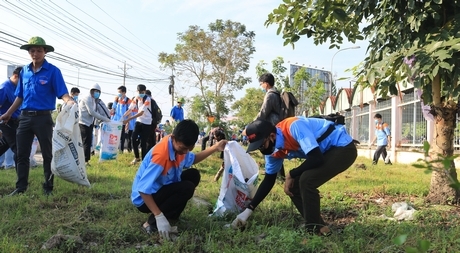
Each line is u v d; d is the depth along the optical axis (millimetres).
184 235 3764
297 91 25844
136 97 10320
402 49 4520
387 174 9562
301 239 3498
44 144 5793
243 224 4117
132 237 3857
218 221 4332
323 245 3410
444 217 4676
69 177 5598
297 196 4242
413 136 14375
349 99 22969
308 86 26172
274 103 6727
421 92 5664
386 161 13367
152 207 3754
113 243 3699
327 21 5707
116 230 3930
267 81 6945
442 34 4520
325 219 4801
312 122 3932
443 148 5473
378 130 13047
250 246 3459
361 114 21609
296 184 4211
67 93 5809
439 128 5512
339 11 4844
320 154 3629
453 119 5473
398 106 15617
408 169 11141
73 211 4773
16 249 3344
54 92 5844
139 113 9914
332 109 28797
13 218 4324
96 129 15086
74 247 3541
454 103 5359
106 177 7633
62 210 4844
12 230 3980
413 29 5008
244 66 33688
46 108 5781
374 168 11352
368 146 19672
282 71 24016
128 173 8398
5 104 6988
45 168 5840
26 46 5621
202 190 6262
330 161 3791
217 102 21734
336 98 26922
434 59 4180
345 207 5273
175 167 3922
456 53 4371
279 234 3658
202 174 8703
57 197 5488
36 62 5723
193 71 33688
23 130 5777
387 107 17062
